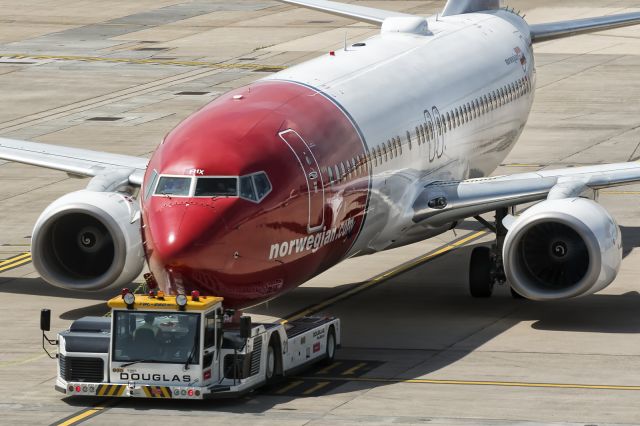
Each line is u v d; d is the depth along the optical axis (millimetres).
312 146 108000
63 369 96500
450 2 165875
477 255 128125
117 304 95000
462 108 139250
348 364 107125
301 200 104312
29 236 156875
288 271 104625
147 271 140250
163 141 106625
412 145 125250
